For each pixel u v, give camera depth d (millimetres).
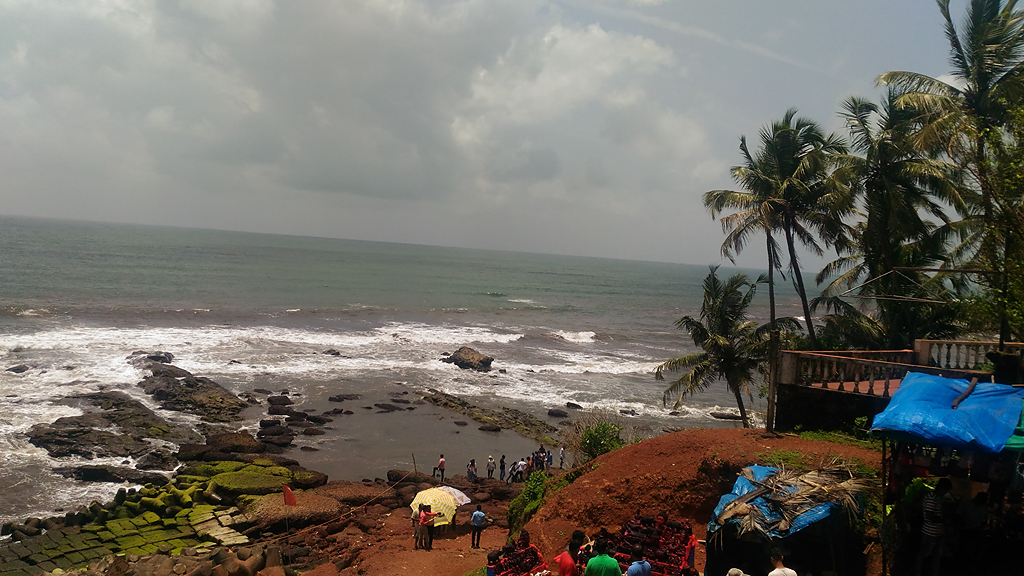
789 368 13461
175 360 40062
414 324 64312
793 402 13414
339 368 42656
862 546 8805
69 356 37875
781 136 22891
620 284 169875
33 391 31156
